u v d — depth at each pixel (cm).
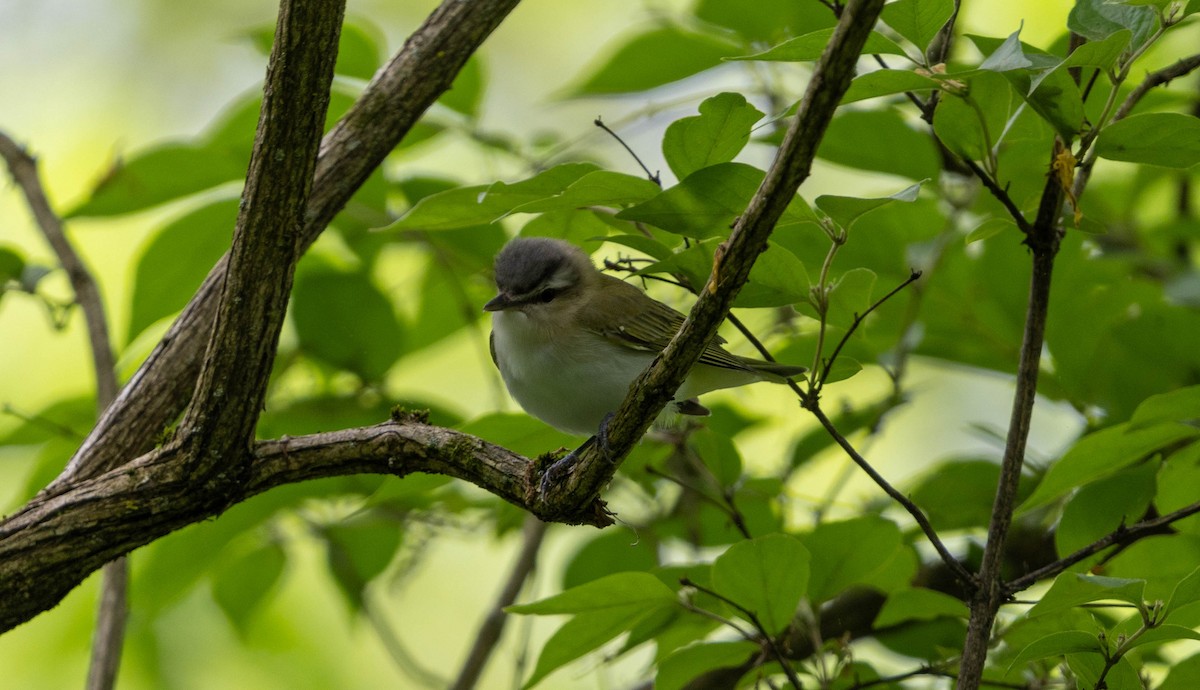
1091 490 880
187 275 1091
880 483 687
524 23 1892
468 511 1149
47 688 1470
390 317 1149
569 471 752
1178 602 640
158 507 747
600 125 766
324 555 1272
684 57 1068
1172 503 877
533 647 1639
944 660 898
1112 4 646
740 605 768
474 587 1725
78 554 737
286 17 646
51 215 1009
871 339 1146
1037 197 757
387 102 933
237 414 732
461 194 777
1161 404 757
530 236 911
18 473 1576
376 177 1082
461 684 1125
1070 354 1035
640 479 1007
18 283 967
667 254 718
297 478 774
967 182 1120
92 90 1781
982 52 669
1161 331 1011
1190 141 625
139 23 1822
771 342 1214
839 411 1154
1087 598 666
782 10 1064
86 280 998
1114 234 1205
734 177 642
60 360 1639
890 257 1041
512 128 1838
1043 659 771
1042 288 691
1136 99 694
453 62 944
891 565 946
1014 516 810
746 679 853
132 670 1459
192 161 1038
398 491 826
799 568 743
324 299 1139
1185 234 1167
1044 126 741
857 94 643
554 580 1451
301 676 1550
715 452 922
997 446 1058
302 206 695
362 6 1834
